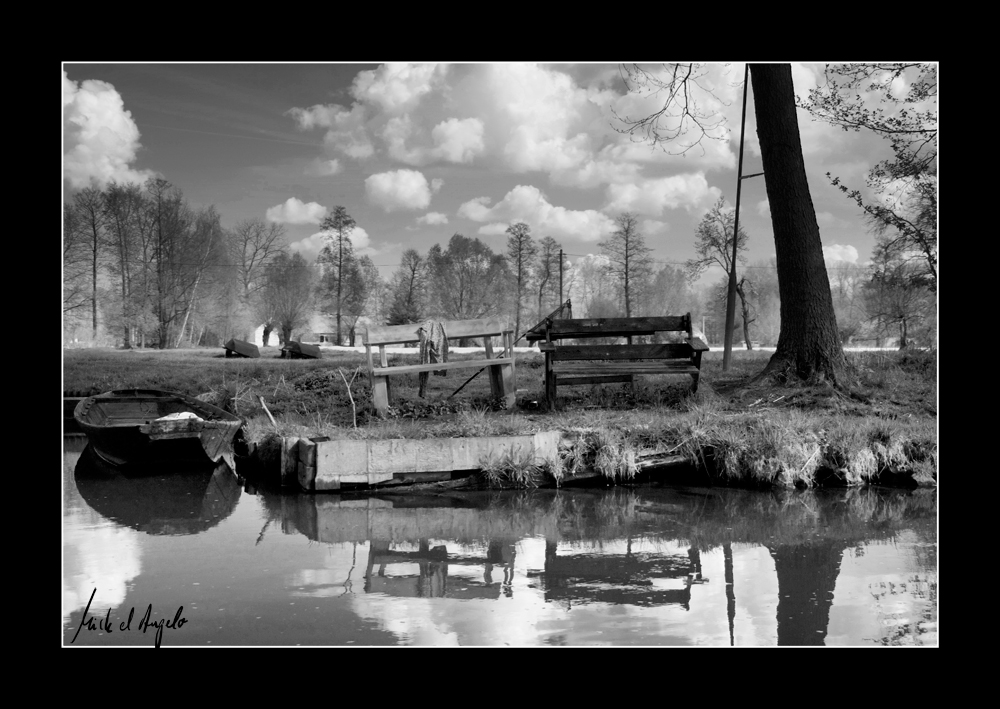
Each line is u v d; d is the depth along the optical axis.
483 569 7.01
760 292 58.94
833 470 10.19
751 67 13.09
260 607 6.05
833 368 12.40
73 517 9.15
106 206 60.84
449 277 60.69
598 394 12.91
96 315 59.22
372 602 6.16
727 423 10.56
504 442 10.20
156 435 11.59
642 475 10.39
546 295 60.44
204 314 66.25
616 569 6.97
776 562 7.16
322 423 11.66
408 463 10.16
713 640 5.36
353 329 59.59
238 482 11.39
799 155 12.75
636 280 57.47
